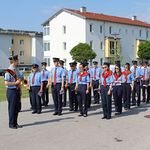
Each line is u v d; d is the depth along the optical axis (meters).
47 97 17.66
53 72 14.53
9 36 84.12
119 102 14.78
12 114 11.38
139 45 71.94
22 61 87.56
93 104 18.45
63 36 69.50
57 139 9.67
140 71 18.34
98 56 68.62
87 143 9.17
